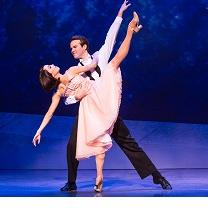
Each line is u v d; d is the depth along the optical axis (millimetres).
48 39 10141
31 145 9344
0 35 10023
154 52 10305
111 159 8945
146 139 9680
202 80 10469
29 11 10023
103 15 10180
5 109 10180
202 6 10234
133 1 10125
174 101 10453
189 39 10336
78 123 5574
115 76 5539
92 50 10211
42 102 10172
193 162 9117
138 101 10391
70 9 10109
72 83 5555
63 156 9094
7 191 5398
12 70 10141
